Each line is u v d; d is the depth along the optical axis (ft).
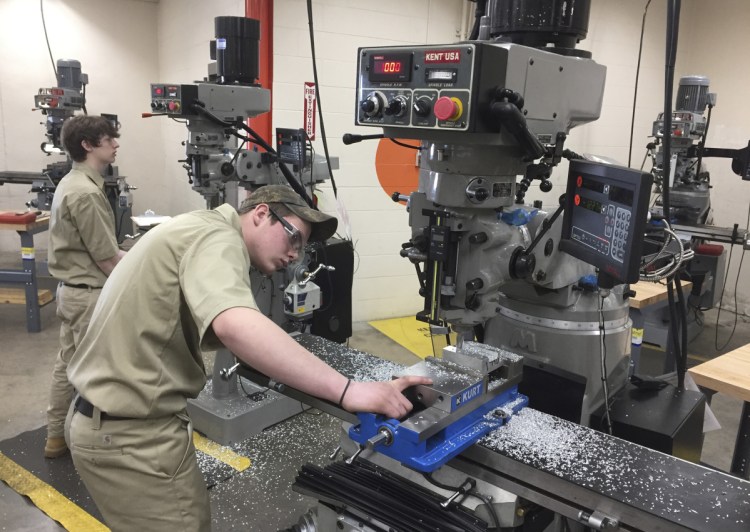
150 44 18.63
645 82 16.07
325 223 4.40
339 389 3.53
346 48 12.23
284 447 8.33
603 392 5.73
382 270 13.88
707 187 11.57
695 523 3.11
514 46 3.72
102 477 4.24
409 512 4.01
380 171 13.21
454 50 3.57
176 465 4.30
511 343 5.95
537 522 4.40
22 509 7.02
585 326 5.67
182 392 4.31
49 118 13.74
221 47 8.55
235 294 3.56
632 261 3.43
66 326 7.62
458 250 4.33
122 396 4.07
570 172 4.33
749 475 6.46
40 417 9.02
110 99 18.39
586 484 3.46
